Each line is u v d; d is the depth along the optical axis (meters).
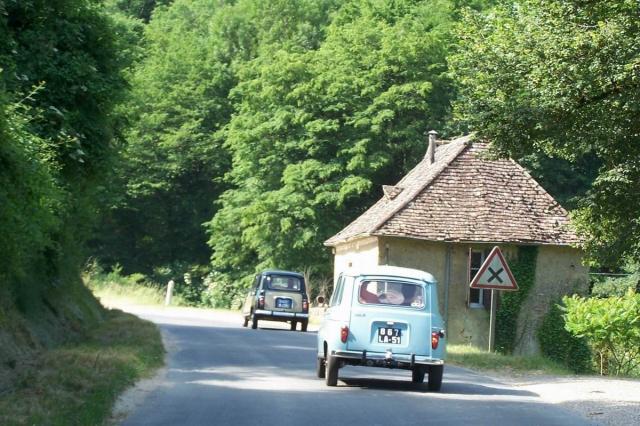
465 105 22.19
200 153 85.00
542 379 24.98
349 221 72.19
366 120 68.69
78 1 25.97
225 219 77.75
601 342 32.16
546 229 47.00
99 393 15.90
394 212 46.78
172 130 84.12
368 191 69.88
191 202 87.94
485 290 46.75
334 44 75.31
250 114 77.06
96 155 26.06
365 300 20.86
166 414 15.52
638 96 20.09
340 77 70.88
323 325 21.88
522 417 16.91
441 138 68.75
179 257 89.50
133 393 17.75
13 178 17.25
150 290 72.75
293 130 73.31
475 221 46.81
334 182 70.50
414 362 20.59
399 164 71.56
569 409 18.58
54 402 14.45
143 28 85.50
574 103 20.81
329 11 92.00
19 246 18.06
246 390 19.14
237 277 79.06
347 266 55.59
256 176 75.75
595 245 24.11
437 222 46.66
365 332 20.66
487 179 48.75
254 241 72.25
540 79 21.11
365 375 24.19
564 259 47.00
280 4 91.75
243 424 14.75
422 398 19.25
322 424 15.05
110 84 25.89
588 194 23.09
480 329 46.31
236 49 94.38
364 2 79.44
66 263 31.06
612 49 20.17
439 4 74.12
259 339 34.03
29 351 20.64
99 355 20.55
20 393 15.15
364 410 16.91
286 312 43.69
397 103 68.12
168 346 28.53
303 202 70.81
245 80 80.19
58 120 24.28
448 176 48.69
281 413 16.06
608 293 54.22
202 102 86.94
